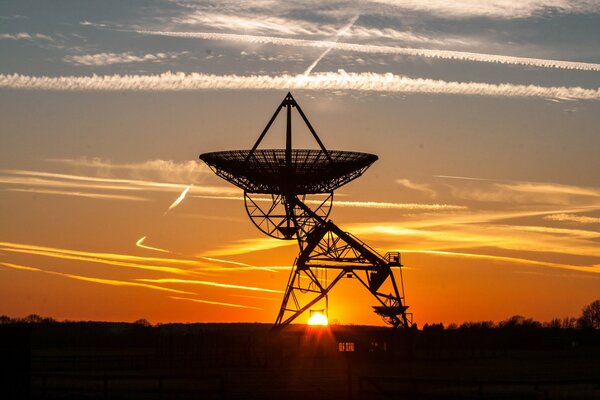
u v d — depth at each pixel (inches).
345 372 3774.6
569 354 6254.9
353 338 4815.5
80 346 7490.2
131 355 5334.6
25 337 2341.3
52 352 6569.9
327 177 4104.3
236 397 2593.5
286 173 4065.0
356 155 4114.2
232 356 4512.8
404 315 4771.2
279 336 4591.5
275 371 3853.3
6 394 2294.5
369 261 4594.0
